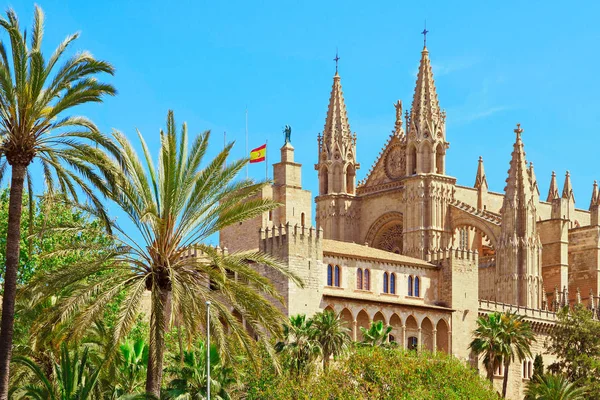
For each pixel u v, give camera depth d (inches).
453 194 5344.5
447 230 5280.5
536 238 5172.2
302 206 4744.1
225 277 2181.3
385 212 5502.0
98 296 2129.7
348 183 5748.0
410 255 5216.5
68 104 2049.7
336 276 4025.6
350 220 5649.6
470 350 4372.5
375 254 4224.9
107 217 2155.5
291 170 4736.7
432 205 5236.2
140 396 2133.4
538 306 5108.3
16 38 1990.7
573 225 6274.6
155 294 2164.1
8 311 1972.2
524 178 5187.0
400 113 5615.2
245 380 2906.0
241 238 4601.4
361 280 4099.4
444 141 5334.6
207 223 2212.1
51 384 2210.9
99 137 2090.3
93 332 2459.4
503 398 3924.7
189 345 2213.3
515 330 3973.9
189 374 2496.3
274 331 2229.3
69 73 2065.7
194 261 2212.1
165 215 2164.1
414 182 5270.7
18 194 1998.0
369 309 4069.9
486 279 5354.3
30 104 1989.4
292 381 2898.6
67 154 2065.7
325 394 2842.0
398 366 3011.8
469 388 3088.1
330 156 5733.3
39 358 2431.1
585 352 4466.0
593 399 4128.9
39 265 3154.5
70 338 2092.8
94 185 2121.1
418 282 4308.6
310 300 3895.2
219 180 2207.2
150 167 2202.3
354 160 5753.0
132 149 2171.5
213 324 2188.7
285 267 2288.4
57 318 2128.4
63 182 2133.4
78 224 2199.8
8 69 1990.7
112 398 2255.2
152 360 2139.5
